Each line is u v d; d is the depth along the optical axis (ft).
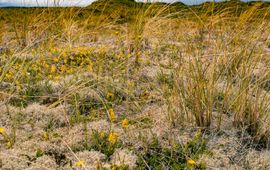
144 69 15.99
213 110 11.66
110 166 8.25
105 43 21.80
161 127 10.51
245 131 10.41
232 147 9.68
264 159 9.13
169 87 13.42
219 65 12.84
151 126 10.59
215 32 15.19
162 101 12.30
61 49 18.21
